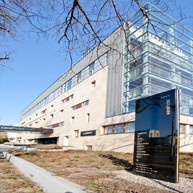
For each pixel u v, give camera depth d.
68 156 15.27
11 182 7.29
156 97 8.42
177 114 7.48
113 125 25.59
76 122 36.09
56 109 47.19
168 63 21.45
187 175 8.75
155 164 7.83
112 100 26.11
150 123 8.45
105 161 12.77
